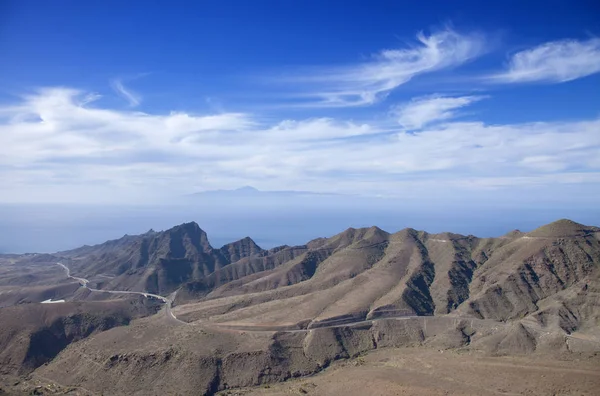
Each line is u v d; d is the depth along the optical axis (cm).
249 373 17612
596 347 17425
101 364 18350
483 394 13612
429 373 15875
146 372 17575
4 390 17175
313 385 16200
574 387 13850
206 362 17688
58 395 16550
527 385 14262
